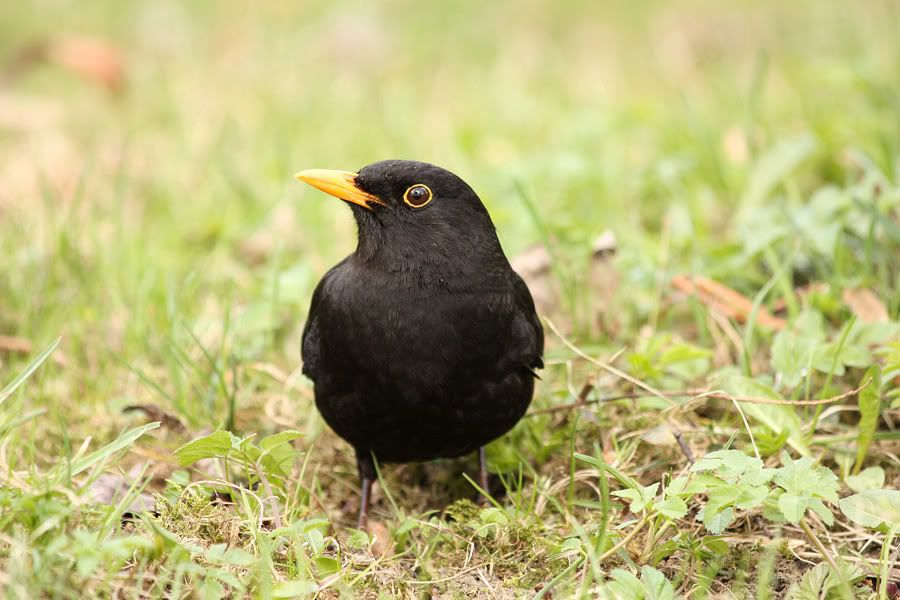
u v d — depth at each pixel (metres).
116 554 6.49
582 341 10.40
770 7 21.09
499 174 13.60
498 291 8.25
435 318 8.05
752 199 12.05
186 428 9.34
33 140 15.72
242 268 12.26
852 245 10.72
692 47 19.42
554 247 11.05
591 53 19.97
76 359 10.38
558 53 19.70
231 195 13.86
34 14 21.75
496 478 9.16
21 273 11.27
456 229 8.24
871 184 11.12
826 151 12.78
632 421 9.00
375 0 22.44
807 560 7.54
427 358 8.05
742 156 13.39
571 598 6.95
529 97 17.22
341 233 13.01
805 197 12.65
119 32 20.88
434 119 16.45
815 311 9.66
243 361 10.14
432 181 8.27
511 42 20.44
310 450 8.52
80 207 13.44
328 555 7.73
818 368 8.98
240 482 8.61
